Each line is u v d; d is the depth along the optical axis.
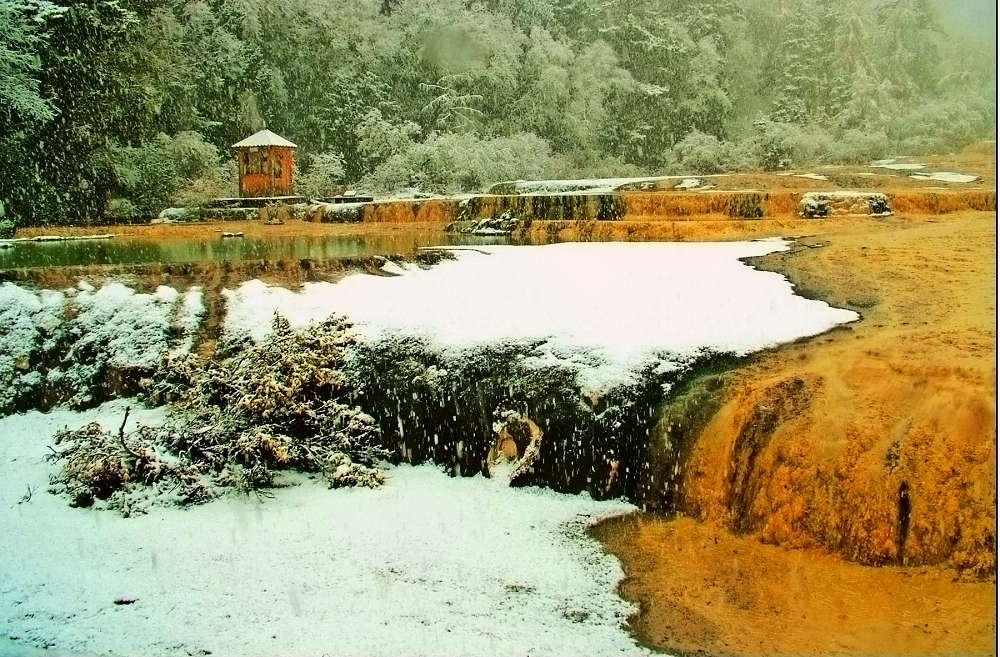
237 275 10.58
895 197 15.24
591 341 8.15
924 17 33.81
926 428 6.08
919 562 5.72
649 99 38.41
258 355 8.29
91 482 7.25
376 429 8.12
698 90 38.97
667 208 16.16
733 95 41.09
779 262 10.64
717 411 6.95
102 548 6.37
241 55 31.67
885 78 34.16
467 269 10.93
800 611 5.33
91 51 22.38
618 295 9.41
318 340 8.37
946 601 5.30
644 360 7.73
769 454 6.44
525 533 6.52
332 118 33.88
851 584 5.61
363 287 10.19
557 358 8.03
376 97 35.84
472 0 41.03
